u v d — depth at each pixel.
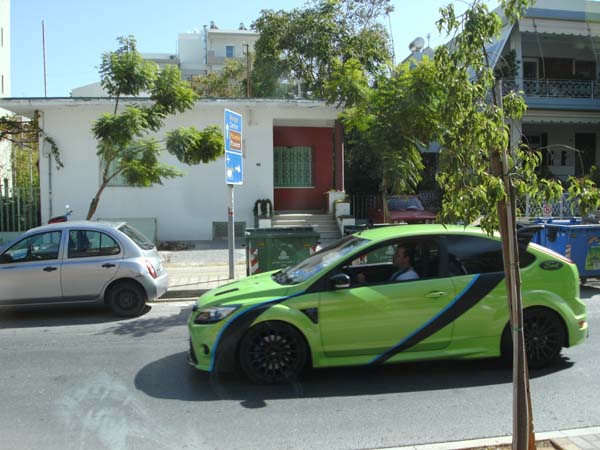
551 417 4.69
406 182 11.30
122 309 8.88
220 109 17.95
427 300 5.56
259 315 5.39
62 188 17.55
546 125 24.83
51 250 8.76
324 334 5.45
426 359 5.59
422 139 11.05
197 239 18.27
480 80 3.49
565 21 21.06
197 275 12.27
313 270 5.82
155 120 12.54
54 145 17.41
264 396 5.23
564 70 23.88
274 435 4.39
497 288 5.68
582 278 11.11
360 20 26.50
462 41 3.50
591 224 11.16
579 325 5.91
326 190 20.66
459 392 5.31
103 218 17.78
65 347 7.11
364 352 5.52
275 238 9.54
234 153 11.36
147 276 8.88
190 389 5.46
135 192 17.91
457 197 3.41
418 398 5.16
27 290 8.56
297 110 18.47
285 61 25.72
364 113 11.55
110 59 12.31
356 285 5.57
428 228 5.94
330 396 5.22
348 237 6.53
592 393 5.25
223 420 4.69
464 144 3.43
